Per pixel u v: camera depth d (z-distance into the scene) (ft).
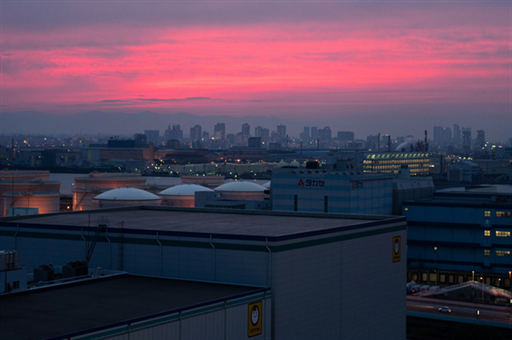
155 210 282.97
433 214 492.95
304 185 448.65
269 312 166.09
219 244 177.37
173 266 185.16
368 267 206.59
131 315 140.97
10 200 596.29
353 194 439.22
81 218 241.35
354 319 199.62
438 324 354.54
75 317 138.62
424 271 489.67
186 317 140.87
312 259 181.16
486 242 475.72
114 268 194.70
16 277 161.27
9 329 128.57
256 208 466.70
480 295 421.59
